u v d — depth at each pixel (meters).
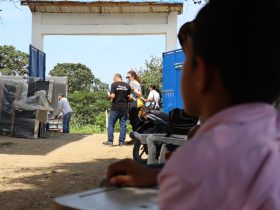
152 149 7.51
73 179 6.74
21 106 14.03
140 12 15.87
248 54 0.99
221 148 0.94
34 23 16.23
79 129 23.25
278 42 1.00
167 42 15.79
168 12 15.71
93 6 15.52
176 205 0.93
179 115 7.37
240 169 0.92
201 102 1.06
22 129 14.09
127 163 1.42
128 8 15.62
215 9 1.01
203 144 0.95
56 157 9.52
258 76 1.00
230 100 1.02
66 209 1.13
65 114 18.42
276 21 1.00
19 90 14.17
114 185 1.37
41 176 6.96
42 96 14.28
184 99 1.10
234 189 0.91
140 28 15.90
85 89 51.47
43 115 14.55
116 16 16.00
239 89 1.01
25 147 11.35
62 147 11.57
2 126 14.20
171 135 7.42
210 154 0.93
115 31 16.02
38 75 16.19
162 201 0.95
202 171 0.92
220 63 1.00
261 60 0.99
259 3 1.00
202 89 1.04
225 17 1.00
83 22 16.12
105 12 15.93
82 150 10.91
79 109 35.47
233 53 0.99
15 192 5.74
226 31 0.99
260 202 0.90
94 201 1.18
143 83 32.78
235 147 0.94
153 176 1.38
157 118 8.34
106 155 9.97
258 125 0.97
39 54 16.06
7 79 14.46
